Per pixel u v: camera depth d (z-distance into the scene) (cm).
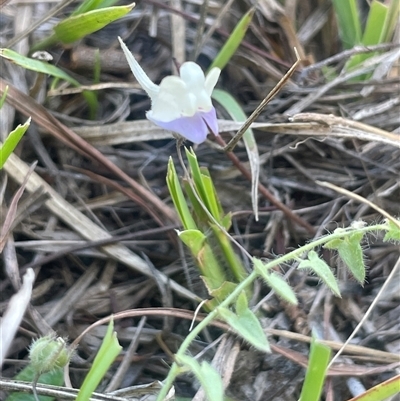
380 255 8
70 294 7
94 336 7
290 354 7
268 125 8
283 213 8
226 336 7
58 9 8
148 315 7
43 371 5
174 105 6
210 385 5
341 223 8
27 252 8
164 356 7
